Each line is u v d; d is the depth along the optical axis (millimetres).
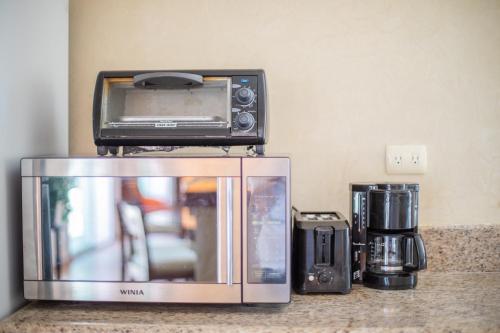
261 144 1065
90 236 1026
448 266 1386
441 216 1404
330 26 1398
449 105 1395
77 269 1030
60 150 1332
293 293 1175
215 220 1001
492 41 1384
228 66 1417
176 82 1057
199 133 1052
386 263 1226
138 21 1430
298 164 1415
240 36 1412
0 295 1013
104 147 1094
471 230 1379
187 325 950
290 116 1411
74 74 1440
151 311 1040
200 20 1419
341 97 1405
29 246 1029
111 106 1090
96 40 1435
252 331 938
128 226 1020
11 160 1061
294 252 1189
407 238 1190
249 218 995
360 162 1409
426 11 1387
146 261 1020
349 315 1009
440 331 931
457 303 1093
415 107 1396
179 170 1005
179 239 1012
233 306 1074
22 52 1111
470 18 1383
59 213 1028
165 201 1012
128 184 1018
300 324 954
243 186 993
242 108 1056
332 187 1414
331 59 1402
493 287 1232
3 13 1024
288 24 1403
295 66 1405
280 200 993
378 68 1396
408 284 1200
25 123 1126
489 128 1391
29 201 1026
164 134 1056
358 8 1394
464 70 1389
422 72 1394
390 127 1403
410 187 1221
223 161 994
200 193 1004
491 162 1396
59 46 1323
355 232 1247
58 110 1317
